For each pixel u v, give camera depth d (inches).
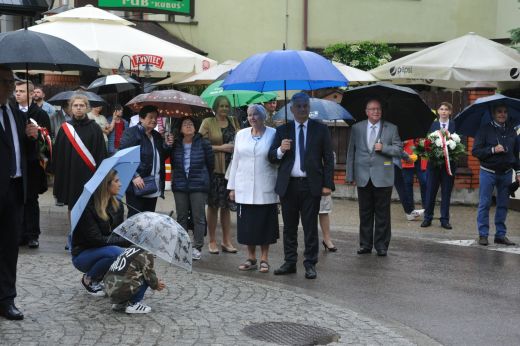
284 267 395.2
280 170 386.9
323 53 908.0
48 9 964.6
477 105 490.6
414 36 920.3
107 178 307.4
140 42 665.0
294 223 392.5
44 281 352.5
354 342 275.6
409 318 315.9
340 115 460.1
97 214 306.7
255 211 392.2
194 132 422.3
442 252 463.8
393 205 664.4
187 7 863.7
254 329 287.4
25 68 329.7
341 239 507.2
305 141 384.2
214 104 455.8
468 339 288.4
